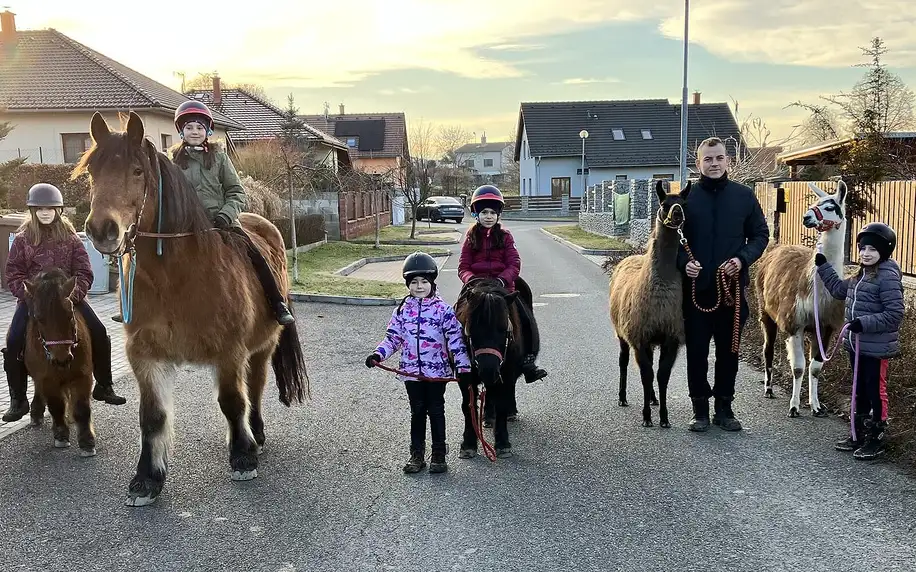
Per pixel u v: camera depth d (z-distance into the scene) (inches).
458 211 1823.3
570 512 173.5
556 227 1496.1
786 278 245.9
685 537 159.2
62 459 215.5
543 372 230.7
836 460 203.5
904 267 410.0
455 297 548.4
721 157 229.3
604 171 2062.0
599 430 237.5
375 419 252.7
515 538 160.4
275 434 237.6
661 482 191.2
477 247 233.8
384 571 147.1
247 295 195.9
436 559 151.7
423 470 203.6
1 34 1187.3
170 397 188.2
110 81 1094.4
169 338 179.9
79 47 1178.0
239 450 196.2
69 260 229.3
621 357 264.2
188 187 182.2
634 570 145.4
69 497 186.7
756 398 269.6
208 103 1557.6
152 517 174.2
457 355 197.9
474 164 4709.6
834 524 163.6
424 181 1240.8
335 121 2613.2
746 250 225.8
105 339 236.1
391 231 1378.0
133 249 172.2
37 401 245.1
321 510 177.2
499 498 182.9
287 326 242.7
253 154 984.9
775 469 197.9
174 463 210.7
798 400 245.3
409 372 200.5
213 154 214.1
